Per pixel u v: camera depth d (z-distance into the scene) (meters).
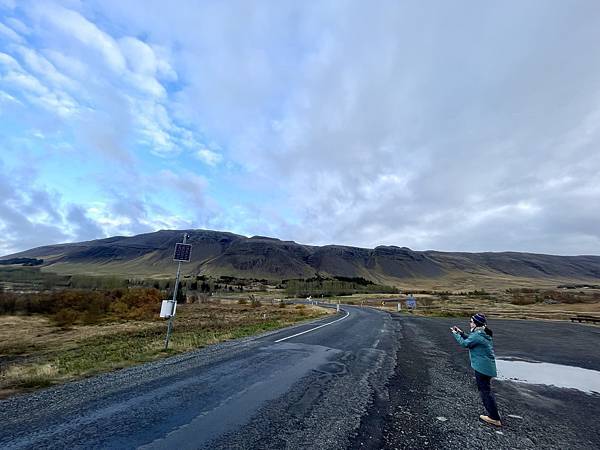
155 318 29.42
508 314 40.19
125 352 11.39
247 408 5.87
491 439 5.13
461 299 77.94
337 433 4.98
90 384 7.12
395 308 51.12
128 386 6.99
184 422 5.16
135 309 32.97
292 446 4.47
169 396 6.37
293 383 7.62
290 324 22.19
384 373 9.19
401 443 4.77
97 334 19.00
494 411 5.76
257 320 25.67
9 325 23.89
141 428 4.89
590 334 21.97
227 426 5.06
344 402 6.46
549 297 74.06
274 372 8.56
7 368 9.85
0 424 4.96
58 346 15.15
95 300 33.47
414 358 11.80
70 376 8.00
